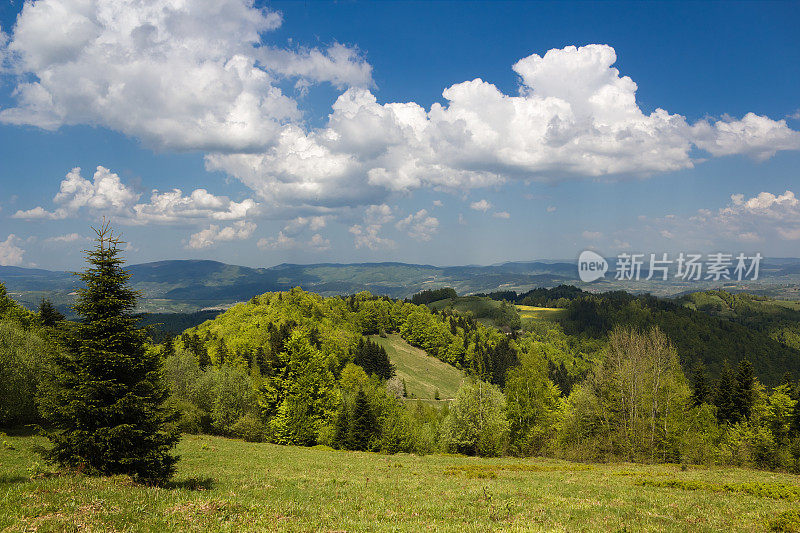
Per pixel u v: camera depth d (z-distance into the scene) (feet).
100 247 69.31
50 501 47.47
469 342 633.61
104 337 67.26
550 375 513.45
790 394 249.34
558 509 66.03
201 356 352.49
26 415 152.76
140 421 67.41
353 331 600.39
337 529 47.93
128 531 41.34
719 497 80.64
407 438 194.39
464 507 65.41
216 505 53.78
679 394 190.70
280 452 161.38
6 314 218.38
